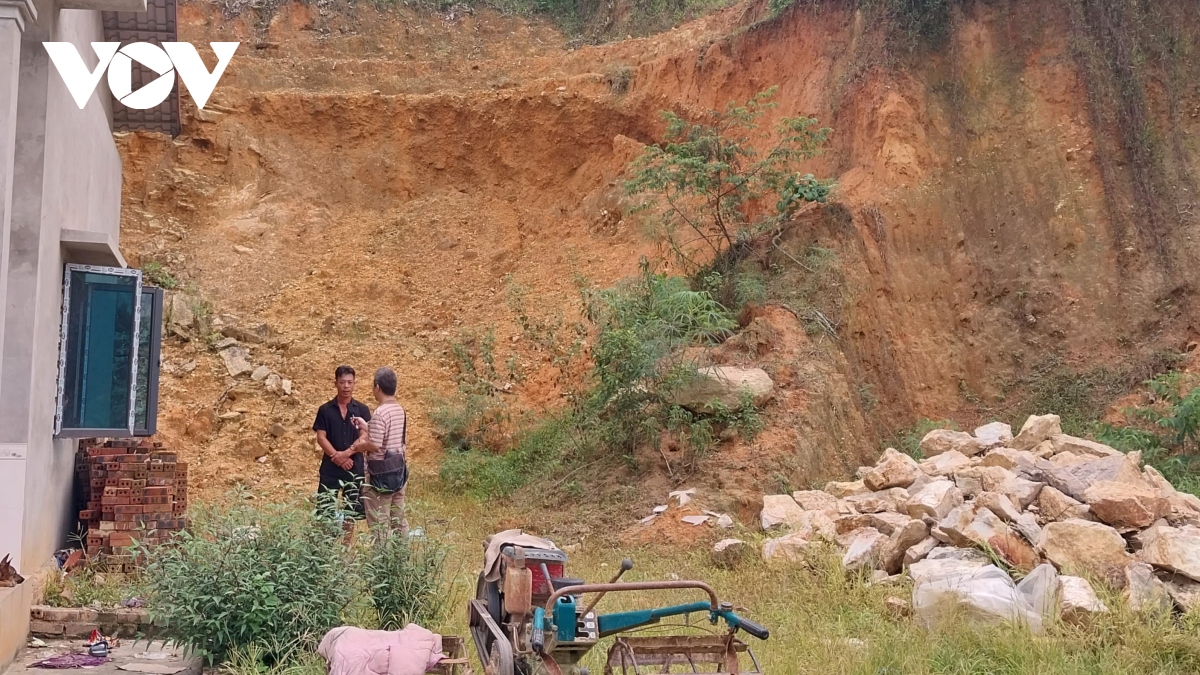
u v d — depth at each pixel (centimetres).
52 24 723
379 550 677
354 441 891
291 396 1491
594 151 1944
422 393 1552
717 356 1316
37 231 696
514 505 1252
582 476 1248
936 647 624
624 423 1242
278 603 600
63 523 861
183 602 597
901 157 1549
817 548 855
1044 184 1534
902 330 1450
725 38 1856
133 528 841
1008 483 894
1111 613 654
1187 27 1577
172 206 1852
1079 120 1557
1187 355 1348
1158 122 1533
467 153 2014
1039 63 1612
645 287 1326
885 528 896
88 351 820
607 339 1241
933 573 736
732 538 976
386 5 2406
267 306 1720
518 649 494
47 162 712
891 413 1395
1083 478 896
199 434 1404
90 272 817
